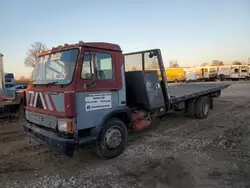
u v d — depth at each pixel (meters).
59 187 3.69
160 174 4.03
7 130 7.43
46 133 4.33
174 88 10.55
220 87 10.15
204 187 3.54
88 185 3.73
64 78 4.21
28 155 5.13
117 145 4.91
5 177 4.08
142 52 6.57
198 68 44.38
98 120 4.48
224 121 7.93
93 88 4.34
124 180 3.88
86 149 5.36
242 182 3.66
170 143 5.71
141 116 5.77
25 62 28.95
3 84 9.88
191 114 8.53
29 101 5.05
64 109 4.01
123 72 5.03
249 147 5.21
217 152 4.97
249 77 41.09
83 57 4.18
